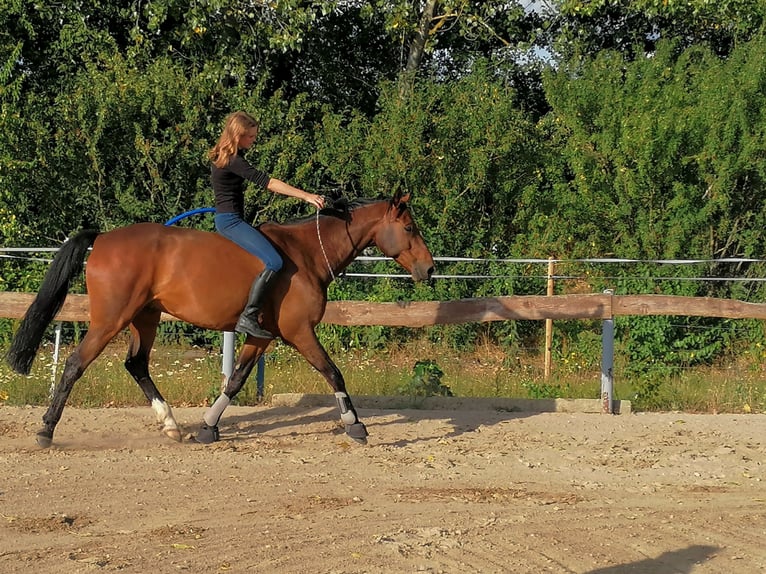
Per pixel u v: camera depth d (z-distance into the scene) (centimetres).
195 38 1744
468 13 1788
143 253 743
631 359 1352
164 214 1584
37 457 747
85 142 1566
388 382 1104
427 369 1079
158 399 817
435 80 1958
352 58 2055
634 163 1480
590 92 1545
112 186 1598
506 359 1368
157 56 1723
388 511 617
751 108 1430
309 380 1090
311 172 1622
